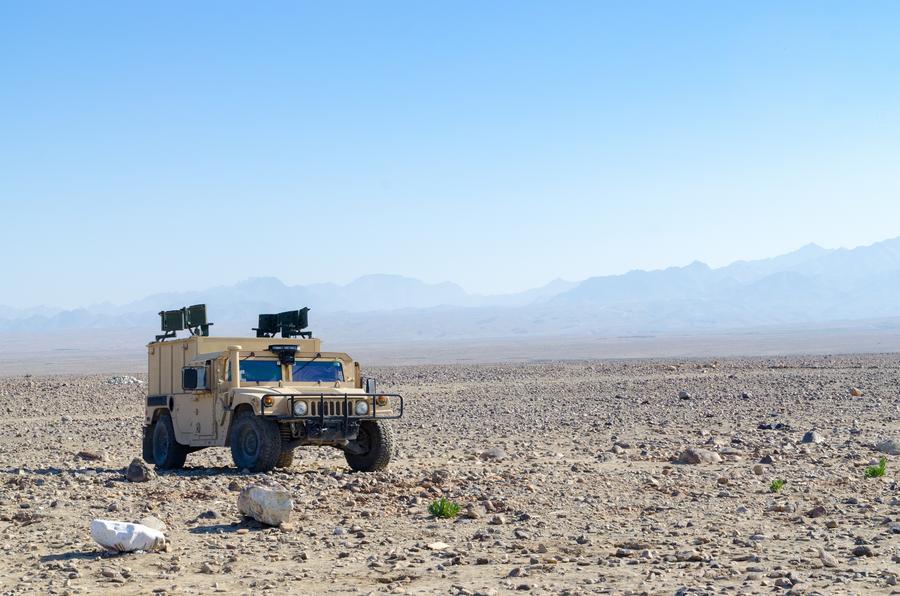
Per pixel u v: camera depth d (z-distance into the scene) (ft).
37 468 68.59
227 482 56.54
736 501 49.14
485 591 30.71
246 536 41.42
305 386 65.82
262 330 74.74
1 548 39.63
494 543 39.09
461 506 48.24
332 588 32.35
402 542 40.06
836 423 93.97
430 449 78.64
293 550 38.75
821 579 31.91
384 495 51.67
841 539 39.04
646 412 113.50
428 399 144.46
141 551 38.14
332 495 51.80
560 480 56.75
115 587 32.78
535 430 95.14
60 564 36.14
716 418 103.45
